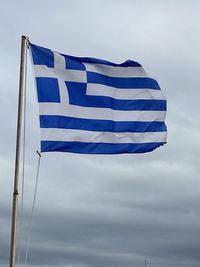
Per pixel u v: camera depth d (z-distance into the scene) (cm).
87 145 2631
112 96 2698
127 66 2719
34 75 2588
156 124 2728
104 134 2659
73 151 2608
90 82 2656
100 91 2670
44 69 2595
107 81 2703
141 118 2719
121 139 2684
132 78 2727
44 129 2567
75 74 2639
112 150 2669
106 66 2698
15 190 2361
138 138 2705
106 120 2664
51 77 2600
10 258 2319
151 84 2739
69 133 2595
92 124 2644
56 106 2589
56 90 2598
